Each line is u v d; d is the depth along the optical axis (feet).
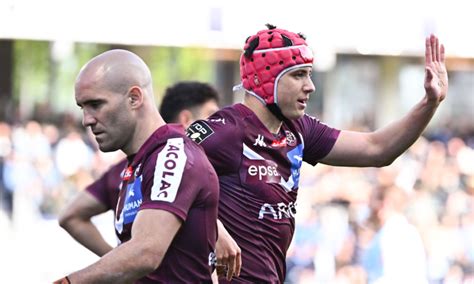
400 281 91.09
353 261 95.20
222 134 38.27
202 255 31.83
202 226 31.68
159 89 156.46
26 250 98.32
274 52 38.45
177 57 158.61
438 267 98.17
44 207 106.42
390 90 157.99
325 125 41.32
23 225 103.76
